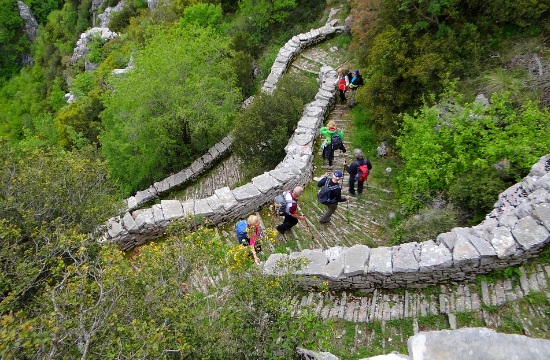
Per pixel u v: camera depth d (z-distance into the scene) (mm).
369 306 7418
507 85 10062
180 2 26125
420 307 7109
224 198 10031
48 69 41250
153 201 14430
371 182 11000
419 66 10867
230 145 15125
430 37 11508
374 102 12242
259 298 5957
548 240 6633
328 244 9383
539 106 9703
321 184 9094
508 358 2859
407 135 10055
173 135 15180
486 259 6773
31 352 4395
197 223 9555
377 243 9250
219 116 14516
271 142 12586
